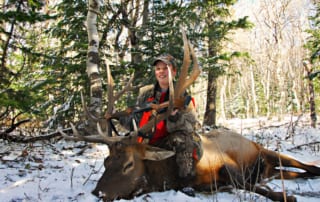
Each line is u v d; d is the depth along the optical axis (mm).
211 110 15367
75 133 4008
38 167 4980
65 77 10328
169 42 10711
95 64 7949
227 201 3764
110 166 3801
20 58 10297
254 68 44688
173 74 4395
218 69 12195
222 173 4281
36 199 3621
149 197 3727
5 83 7410
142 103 4527
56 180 4387
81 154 6285
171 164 4047
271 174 5020
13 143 7328
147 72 10562
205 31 12195
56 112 9336
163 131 4324
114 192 3650
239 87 44438
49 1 13602
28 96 7137
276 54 30000
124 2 11578
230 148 4664
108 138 3916
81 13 10508
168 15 10953
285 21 27391
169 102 3910
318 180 4852
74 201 3592
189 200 3705
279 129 12625
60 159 5727
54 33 10594
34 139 7391
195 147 4027
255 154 4945
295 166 5012
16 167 4984
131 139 3887
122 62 10320
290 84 33562
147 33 11102
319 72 11977
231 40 13492
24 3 7477
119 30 11680
